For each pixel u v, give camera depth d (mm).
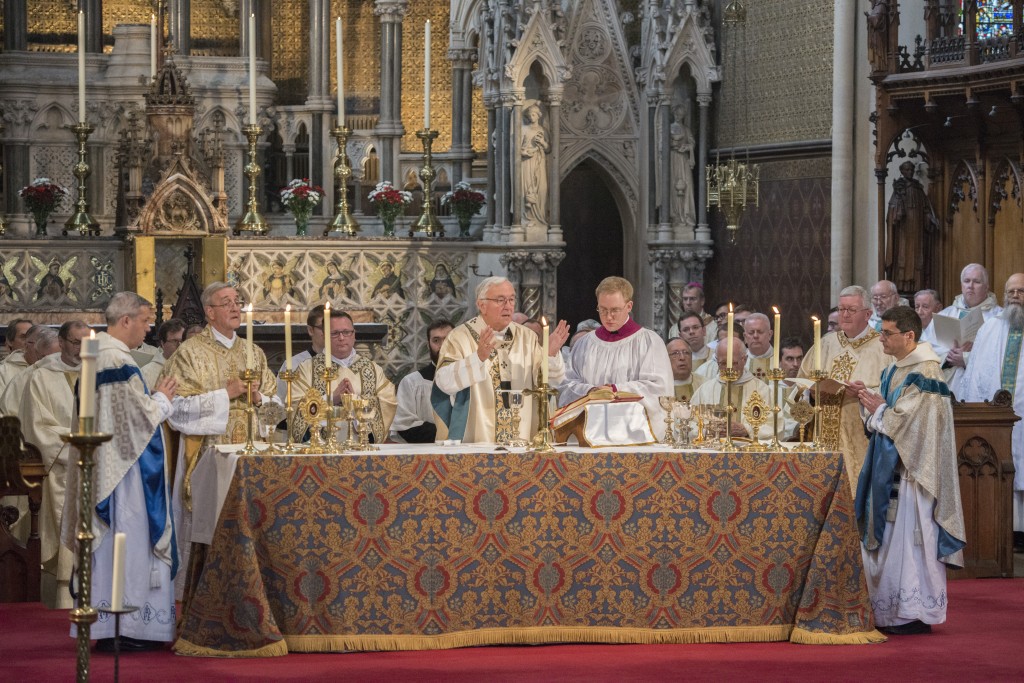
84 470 7000
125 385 10633
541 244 23391
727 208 22781
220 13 27156
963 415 14398
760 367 15609
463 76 26844
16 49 25672
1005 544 14469
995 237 19500
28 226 25234
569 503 10797
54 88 25438
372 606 10516
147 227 21797
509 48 23328
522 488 10742
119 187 23094
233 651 10281
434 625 10570
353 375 13789
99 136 25688
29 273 22547
